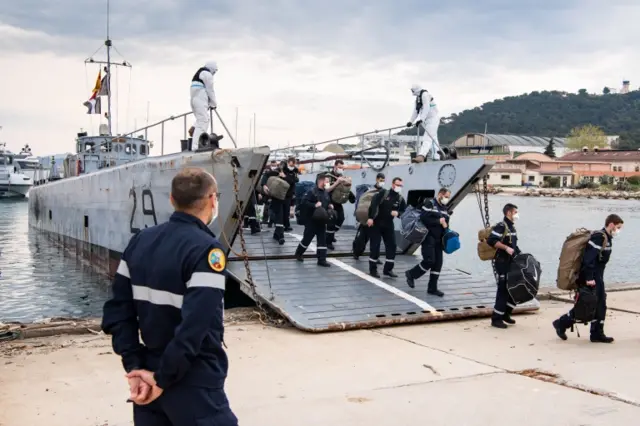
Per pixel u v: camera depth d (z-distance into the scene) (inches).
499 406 222.2
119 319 122.6
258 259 495.2
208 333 117.7
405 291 433.7
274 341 331.3
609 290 521.0
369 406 222.4
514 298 362.3
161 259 117.9
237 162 445.1
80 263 872.3
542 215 1937.7
